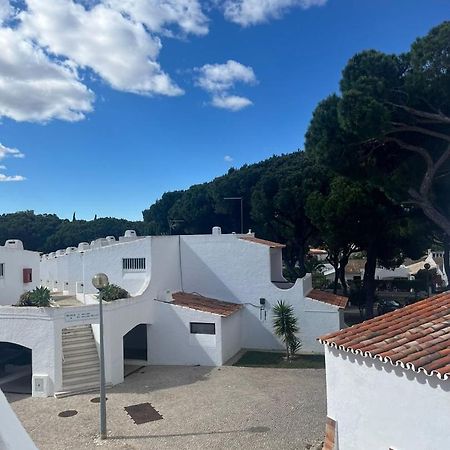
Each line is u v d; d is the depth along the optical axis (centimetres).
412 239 3042
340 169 2081
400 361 811
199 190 5184
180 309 2245
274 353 2431
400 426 827
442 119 1839
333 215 3020
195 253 2680
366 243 3191
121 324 1970
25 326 1775
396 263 3681
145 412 1540
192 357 2219
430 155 2044
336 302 2520
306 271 4116
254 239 2769
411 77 1859
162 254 2469
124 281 2414
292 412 1495
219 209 4762
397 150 2106
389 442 852
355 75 1991
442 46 1755
